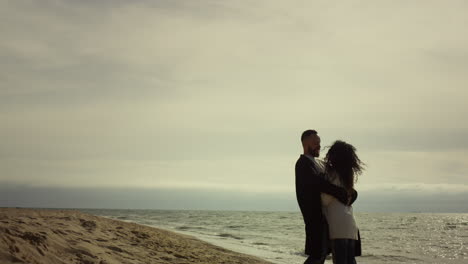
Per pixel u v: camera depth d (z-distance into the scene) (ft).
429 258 49.73
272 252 43.47
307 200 13.55
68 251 16.74
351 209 13.89
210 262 25.26
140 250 23.59
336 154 13.92
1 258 12.51
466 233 104.63
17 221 20.93
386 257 49.44
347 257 13.43
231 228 101.14
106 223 35.09
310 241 13.41
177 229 79.46
